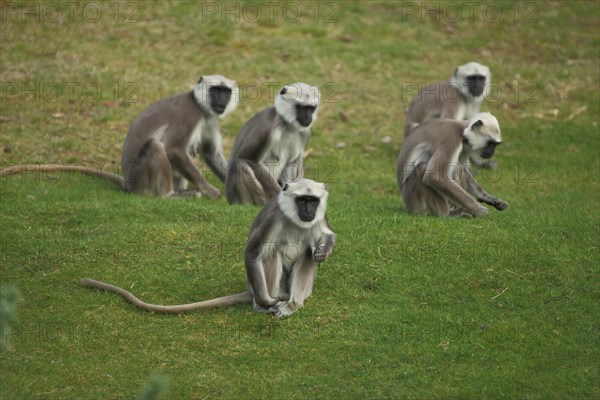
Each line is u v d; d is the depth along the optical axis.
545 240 12.85
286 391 9.48
